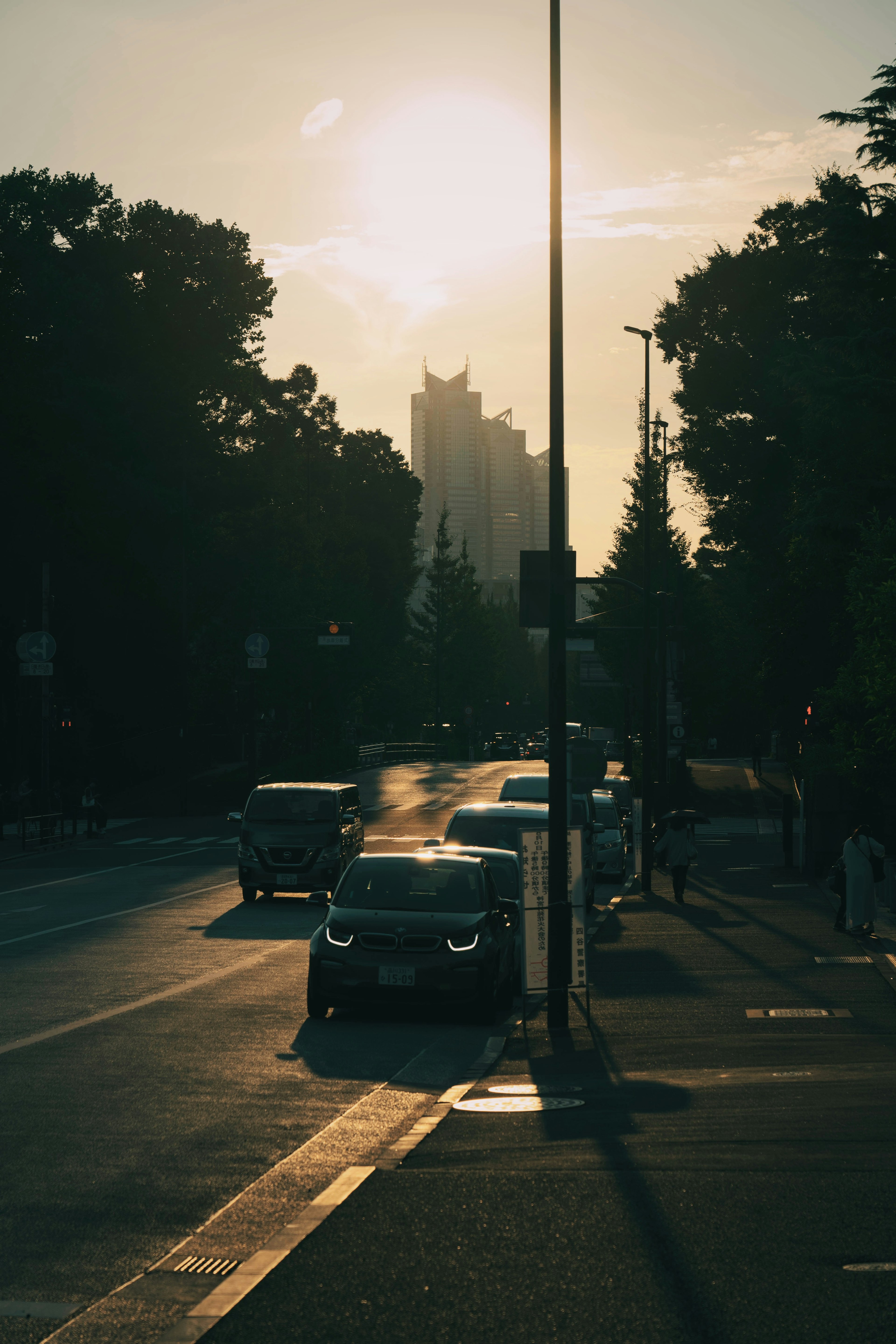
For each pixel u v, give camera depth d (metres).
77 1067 11.27
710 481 56.75
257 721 82.88
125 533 59.03
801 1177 7.12
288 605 70.56
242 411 71.38
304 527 83.62
